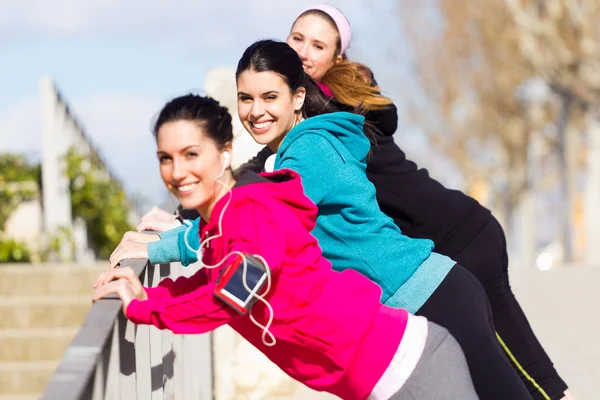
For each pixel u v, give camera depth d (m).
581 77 26.50
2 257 14.46
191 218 5.70
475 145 50.16
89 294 12.36
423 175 6.04
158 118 4.08
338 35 6.63
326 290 4.30
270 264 4.02
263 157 6.14
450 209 5.93
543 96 33.88
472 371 4.84
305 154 4.93
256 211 4.11
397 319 4.43
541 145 45.72
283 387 8.80
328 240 5.03
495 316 5.96
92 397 3.51
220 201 4.15
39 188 15.40
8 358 11.55
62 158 15.86
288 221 4.16
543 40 26.64
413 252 5.00
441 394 4.40
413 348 4.39
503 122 43.75
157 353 5.28
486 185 54.50
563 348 11.01
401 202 5.94
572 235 36.00
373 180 5.96
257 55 5.07
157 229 5.59
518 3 27.09
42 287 12.32
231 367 8.74
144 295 4.19
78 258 15.93
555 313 13.03
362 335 4.32
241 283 3.98
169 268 6.11
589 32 25.86
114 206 16.97
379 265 4.96
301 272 4.22
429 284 4.95
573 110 34.81
